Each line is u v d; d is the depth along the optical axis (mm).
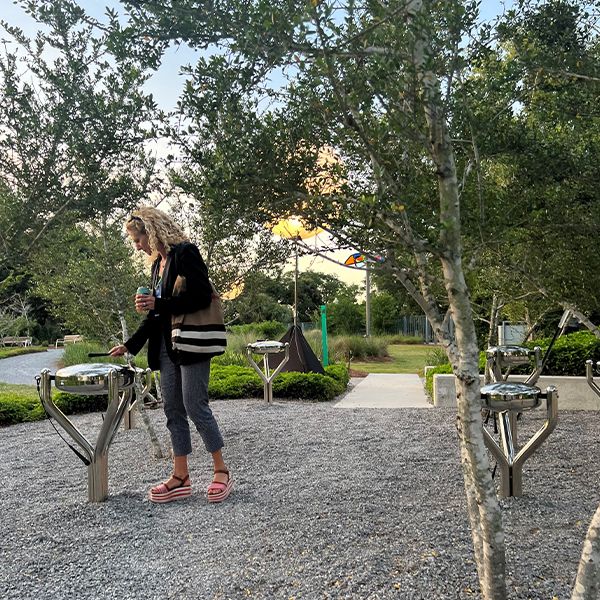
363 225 2580
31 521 4145
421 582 2955
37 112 5062
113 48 2482
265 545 3510
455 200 2389
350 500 4324
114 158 5230
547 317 10078
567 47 3174
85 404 9180
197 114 2480
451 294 2410
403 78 2334
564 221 3082
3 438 7484
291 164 2516
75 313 7227
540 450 5758
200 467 5449
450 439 6410
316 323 31531
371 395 10820
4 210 5250
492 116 2945
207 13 2234
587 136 3436
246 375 10656
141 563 3350
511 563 3139
